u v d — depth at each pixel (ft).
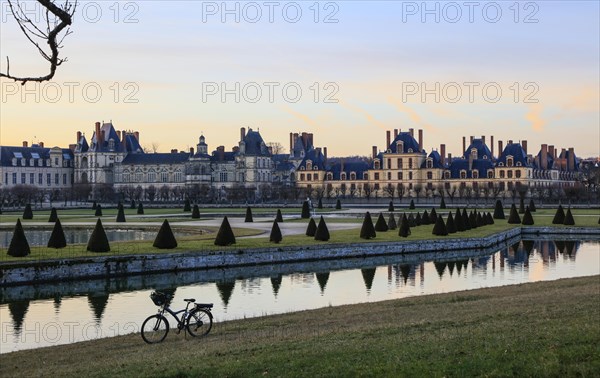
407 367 77.15
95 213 528.22
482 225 367.25
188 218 447.42
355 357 83.10
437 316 120.16
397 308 137.08
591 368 73.67
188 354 90.68
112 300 167.73
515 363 76.64
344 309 139.44
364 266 233.14
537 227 357.20
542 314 113.29
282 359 83.87
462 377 73.51
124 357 93.66
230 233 244.83
